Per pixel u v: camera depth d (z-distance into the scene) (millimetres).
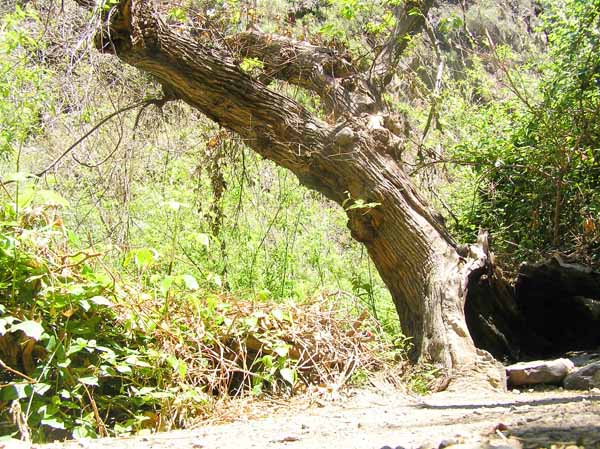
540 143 9102
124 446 3949
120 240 8656
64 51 7754
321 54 9250
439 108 10328
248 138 8562
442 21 10016
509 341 7855
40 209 5176
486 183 9992
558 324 8141
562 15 9477
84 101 8141
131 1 7941
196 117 10445
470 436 3180
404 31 9492
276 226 10031
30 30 8680
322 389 5891
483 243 7715
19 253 4980
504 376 6293
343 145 8062
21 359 5039
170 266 6344
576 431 3094
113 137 9852
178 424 5160
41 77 8055
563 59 9352
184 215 9438
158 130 10133
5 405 4723
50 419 4586
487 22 13750
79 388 4992
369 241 8000
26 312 4910
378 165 7992
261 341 5918
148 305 5613
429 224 7820
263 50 9492
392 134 8359
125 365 5012
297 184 10453
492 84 11461
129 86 9922
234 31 9906
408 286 7637
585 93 9039
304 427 4359
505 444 2910
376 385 6289
